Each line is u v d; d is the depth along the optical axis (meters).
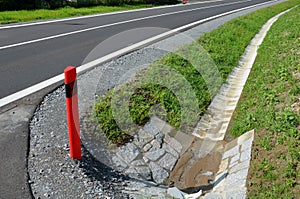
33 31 12.23
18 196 3.40
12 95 5.82
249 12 21.47
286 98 5.68
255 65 8.96
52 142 4.46
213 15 19.45
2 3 18.67
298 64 7.36
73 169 3.99
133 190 4.16
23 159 3.99
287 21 14.98
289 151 4.23
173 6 26.61
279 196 3.66
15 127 4.71
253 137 4.94
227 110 6.41
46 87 6.31
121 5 26.34
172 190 4.47
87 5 24.20
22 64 7.73
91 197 3.59
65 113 5.32
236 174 4.37
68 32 12.23
